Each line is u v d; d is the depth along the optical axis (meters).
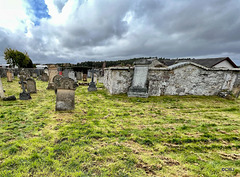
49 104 5.04
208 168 1.76
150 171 1.71
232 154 2.10
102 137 2.62
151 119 3.77
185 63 6.95
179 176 1.63
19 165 1.74
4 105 4.66
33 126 3.02
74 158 1.91
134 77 6.86
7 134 2.59
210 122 3.53
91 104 5.34
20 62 28.30
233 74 7.21
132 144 2.38
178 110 4.75
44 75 13.41
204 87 7.32
